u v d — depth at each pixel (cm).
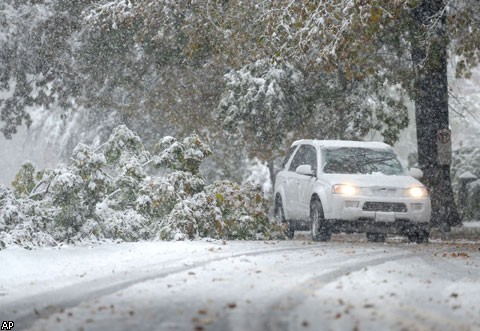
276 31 3862
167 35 5044
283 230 3372
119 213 3006
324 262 2220
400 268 2095
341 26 3603
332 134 5212
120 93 6266
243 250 2559
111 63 5594
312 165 3428
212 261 2242
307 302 1527
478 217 5550
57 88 5766
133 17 4831
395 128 5094
